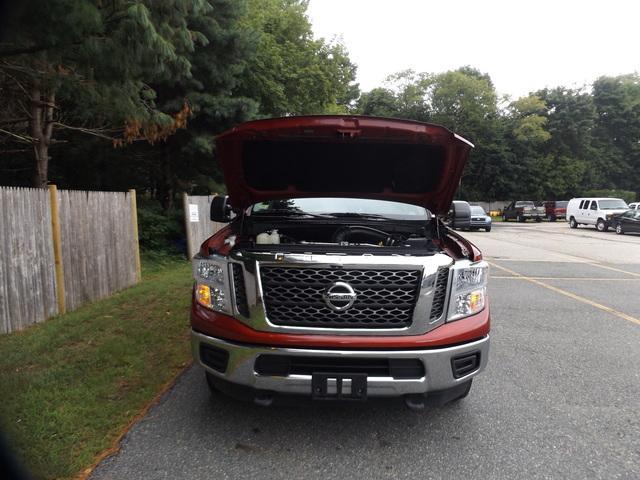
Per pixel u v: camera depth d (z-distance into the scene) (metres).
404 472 2.77
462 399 3.78
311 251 3.12
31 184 12.03
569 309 6.97
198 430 3.19
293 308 2.94
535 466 2.85
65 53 5.12
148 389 3.72
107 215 7.07
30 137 8.75
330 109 25.27
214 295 3.08
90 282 6.59
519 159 41.88
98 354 4.31
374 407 3.60
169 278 8.30
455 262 3.11
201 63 11.23
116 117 7.25
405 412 3.53
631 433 3.27
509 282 9.17
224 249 3.40
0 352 4.35
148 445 2.98
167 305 6.27
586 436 3.22
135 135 8.00
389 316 2.94
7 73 6.91
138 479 2.62
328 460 2.87
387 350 2.86
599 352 5.01
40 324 5.41
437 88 40.62
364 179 4.53
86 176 13.28
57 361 4.19
